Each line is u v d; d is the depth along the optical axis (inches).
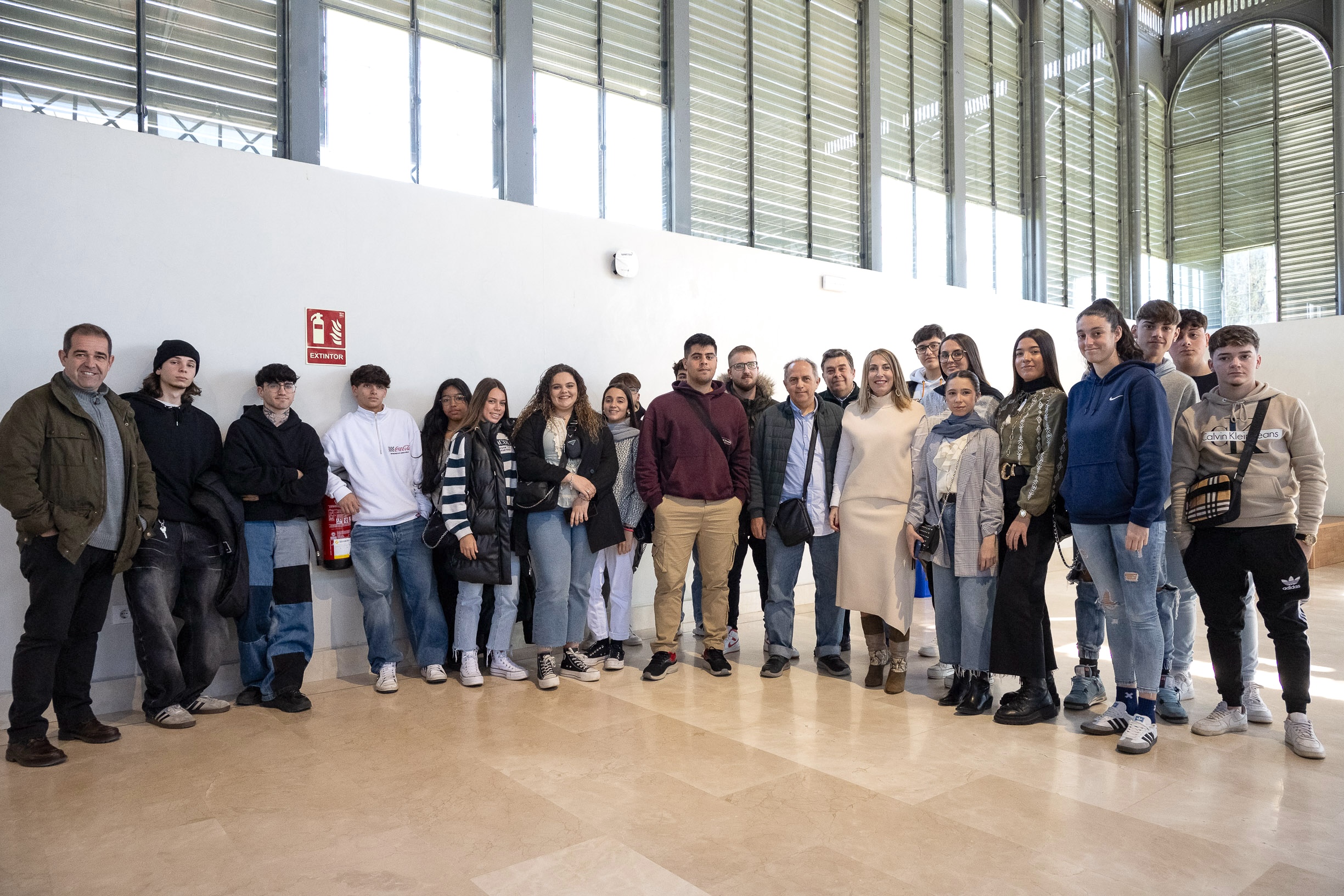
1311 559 307.1
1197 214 439.2
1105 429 123.0
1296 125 405.7
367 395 162.4
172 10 167.9
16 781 112.6
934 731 131.0
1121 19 418.0
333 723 137.6
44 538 121.3
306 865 88.0
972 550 138.5
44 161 140.7
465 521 157.3
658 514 164.1
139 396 139.1
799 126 279.9
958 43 330.6
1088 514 124.5
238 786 110.3
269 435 147.5
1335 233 388.2
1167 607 136.6
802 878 84.3
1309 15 401.1
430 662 164.6
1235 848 89.6
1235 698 126.9
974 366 158.2
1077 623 144.3
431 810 102.0
